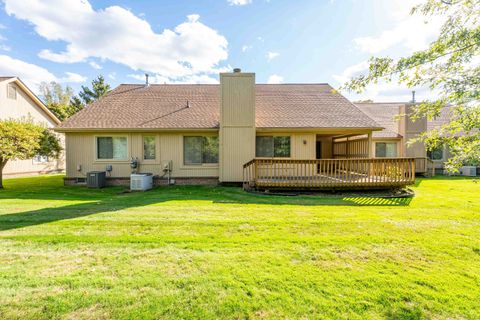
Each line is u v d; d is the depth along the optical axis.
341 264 3.25
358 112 12.13
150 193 9.07
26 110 17.09
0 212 5.73
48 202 7.05
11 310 2.30
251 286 2.72
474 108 3.53
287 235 4.30
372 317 2.29
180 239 4.09
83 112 11.86
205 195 8.48
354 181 8.66
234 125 10.55
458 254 3.56
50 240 3.96
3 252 3.52
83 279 2.82
